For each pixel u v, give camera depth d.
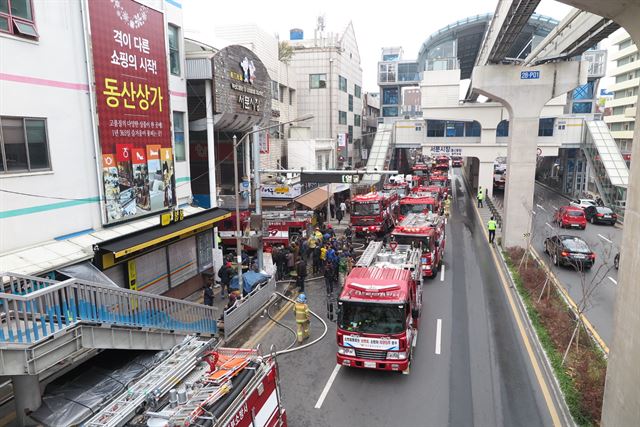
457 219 39.38
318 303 19.19
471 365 13.30
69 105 13.33
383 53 97.56
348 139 55.47
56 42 12.82
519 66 26.22
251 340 15.38
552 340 14.28
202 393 7.29
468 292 20.12
